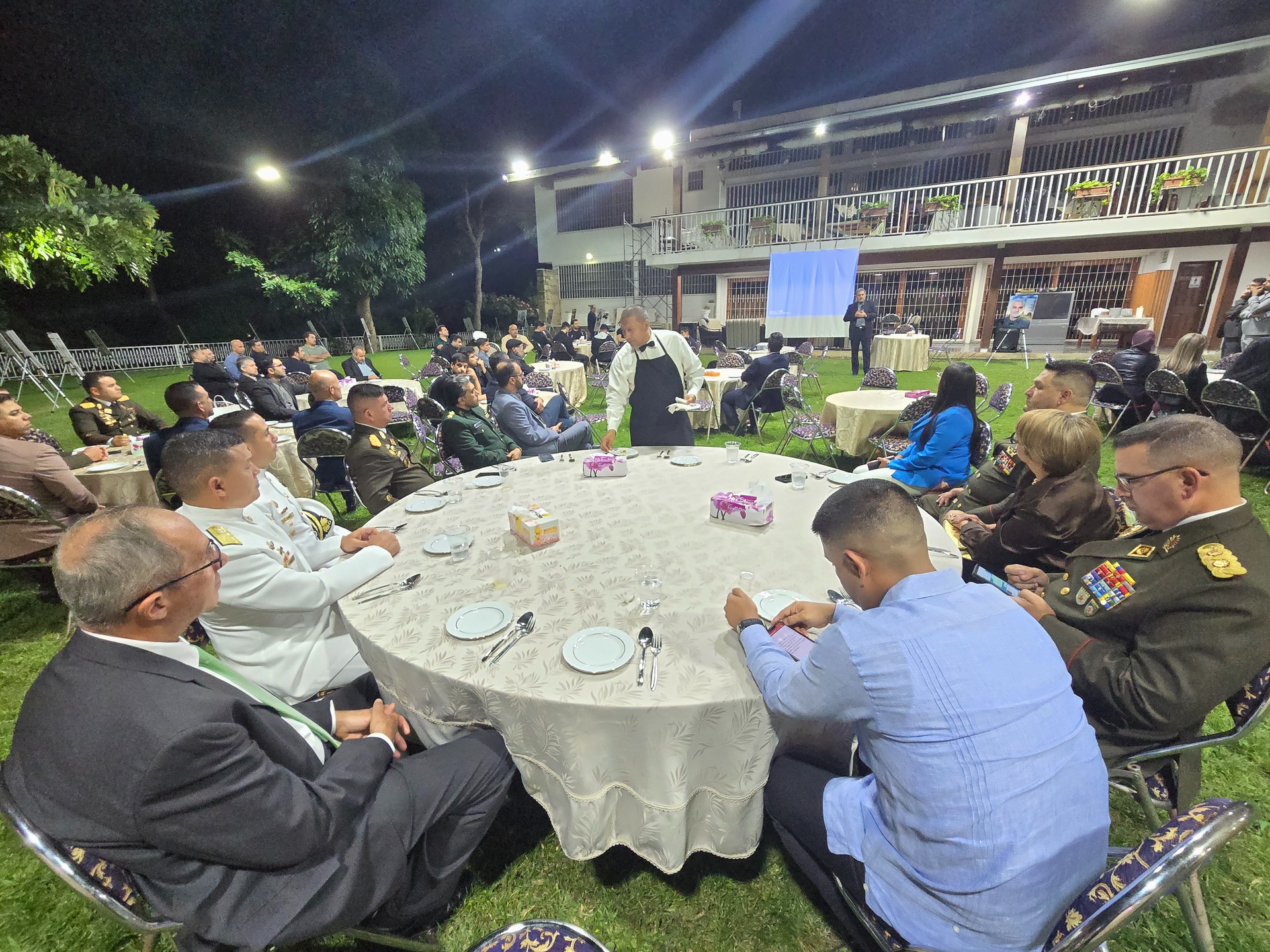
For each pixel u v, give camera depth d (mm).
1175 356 4699
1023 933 863
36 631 2875
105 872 846
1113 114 12602
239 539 1560
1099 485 1905
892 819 970
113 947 1456
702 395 6273
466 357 8336
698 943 1399
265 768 913
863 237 12477
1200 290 11047
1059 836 856
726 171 16938
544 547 1878
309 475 4164
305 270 17578
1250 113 11445
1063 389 2533
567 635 1373
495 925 1455
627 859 1603
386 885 1078
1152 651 1164
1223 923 1389
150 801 818
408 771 1214
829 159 14328
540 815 1736
